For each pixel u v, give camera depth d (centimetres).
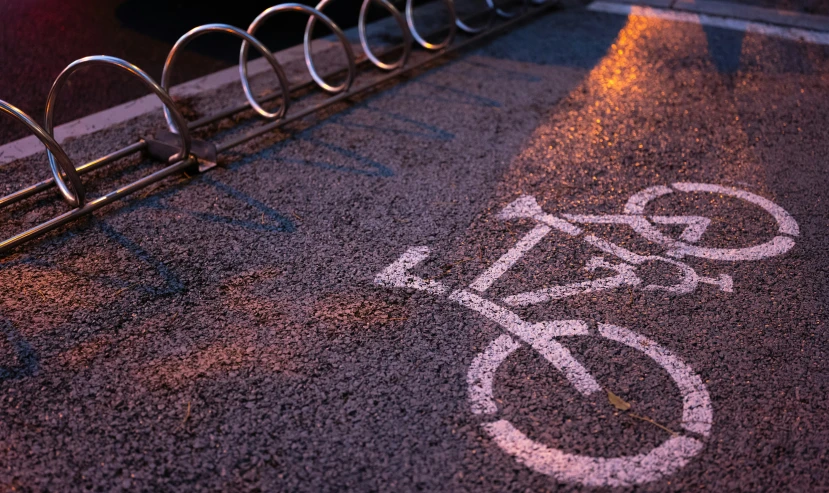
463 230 367
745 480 234
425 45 611
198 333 292
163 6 725
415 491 227
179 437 244
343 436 246
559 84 568
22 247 344
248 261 339
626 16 749
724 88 570
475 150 454
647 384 271
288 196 395
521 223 375
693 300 319
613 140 475
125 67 371
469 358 281
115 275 327
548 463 238
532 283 328
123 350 283
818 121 514
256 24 466
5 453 238
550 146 463
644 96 550
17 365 274
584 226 374
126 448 240
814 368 282
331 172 421
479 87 556
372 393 263
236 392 263
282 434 246
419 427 250
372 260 341
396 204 390
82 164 421
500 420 254
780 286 331
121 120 481
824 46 677
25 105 507
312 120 490
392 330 295
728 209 395
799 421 257
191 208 381
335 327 296
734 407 262
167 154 426
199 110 498
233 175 415
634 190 413
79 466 234
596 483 231
